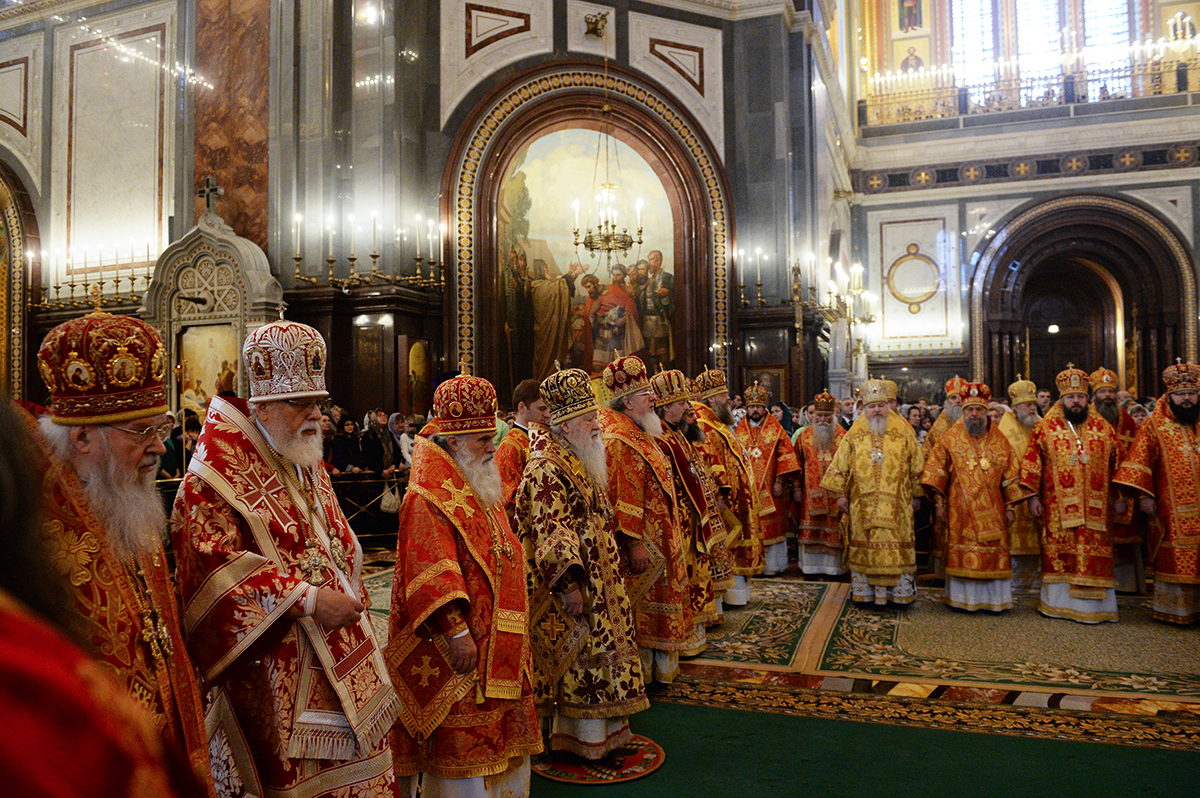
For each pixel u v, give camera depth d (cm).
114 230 1587
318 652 220
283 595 211
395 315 1255
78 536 170
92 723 53
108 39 1603
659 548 471
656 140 1538
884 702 457
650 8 1553
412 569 283
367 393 1245
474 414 306
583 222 1527
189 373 1308
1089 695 463
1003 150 2531
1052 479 646
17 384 1619
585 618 373
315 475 249
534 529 364
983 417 664
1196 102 2391
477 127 1413
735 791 349
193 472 221
